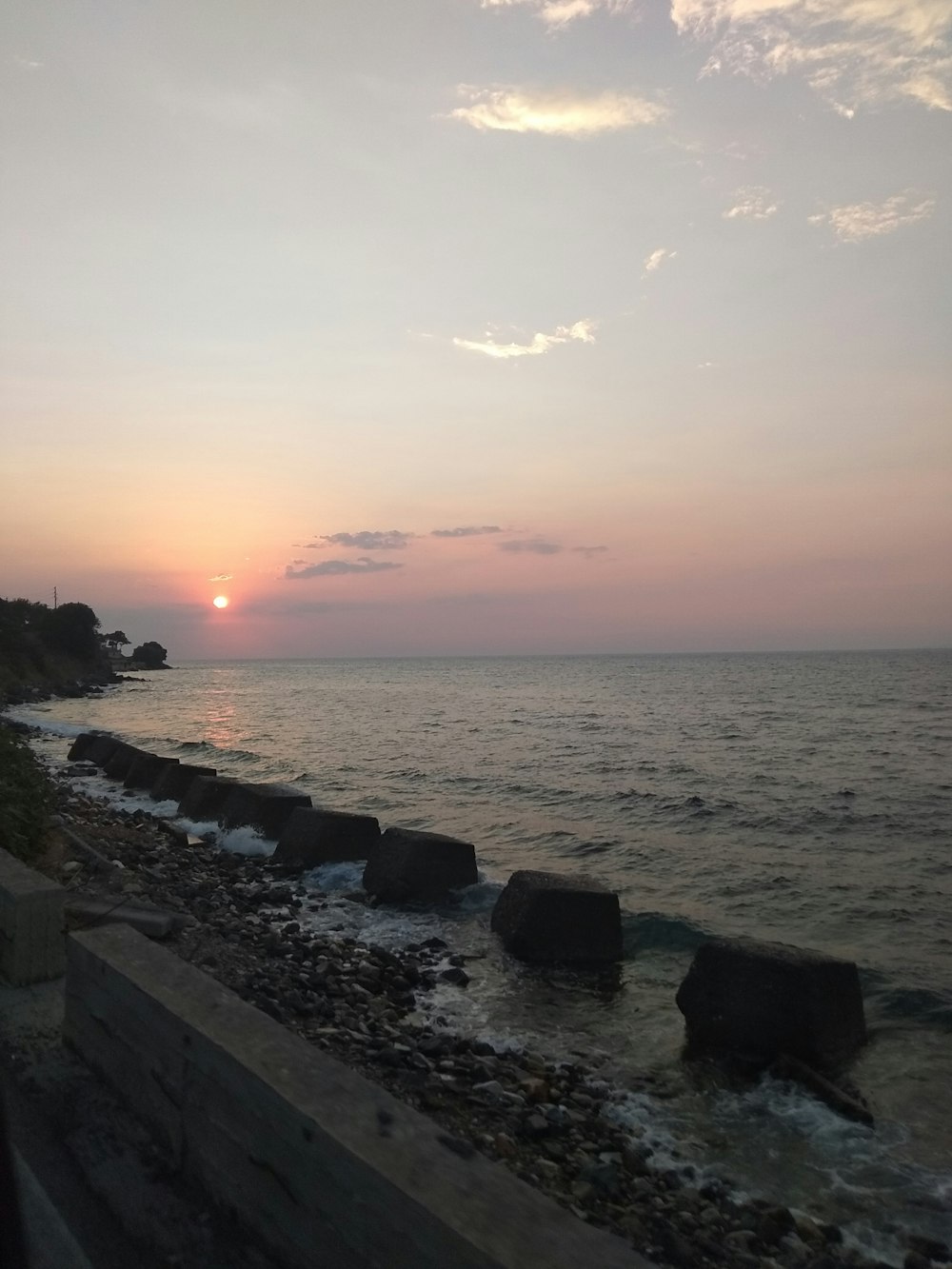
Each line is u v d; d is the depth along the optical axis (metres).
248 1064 3.38
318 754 36.78
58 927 6.32
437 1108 6.76
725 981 8.63
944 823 21.34
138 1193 3.72
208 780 21.08
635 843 19.20
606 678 129.25
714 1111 7.45
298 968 9.92
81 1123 4.27
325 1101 3.07
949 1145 6.96
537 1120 6.67
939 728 46.44
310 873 15.46
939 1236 5.78
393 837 14.29
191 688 109.69
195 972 4.46
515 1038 8.89
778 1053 8.23
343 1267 2.76
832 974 8.53
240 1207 3.37
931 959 11.71
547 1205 2.50
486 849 18.78
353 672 197.75
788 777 29.27
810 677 120.25
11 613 99.81
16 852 11.34
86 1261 3.30
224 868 15.58
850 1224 5.89
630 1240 5.30
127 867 13.60
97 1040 4.75
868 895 15.08
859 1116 7.34
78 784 26.81
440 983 10.41
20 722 49.12
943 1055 8.74
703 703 70.62
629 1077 8.06
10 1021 5.55
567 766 32.22
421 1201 2.49
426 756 35.81
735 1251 5.35
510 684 115.31
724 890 15.40
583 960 11.29
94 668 116.06
